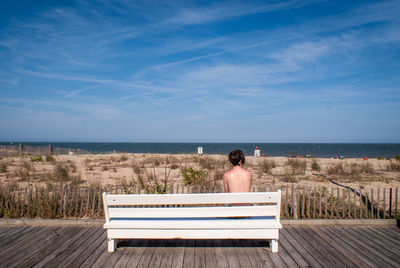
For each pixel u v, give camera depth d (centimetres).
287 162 1722
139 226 360
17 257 362
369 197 766
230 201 350
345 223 492
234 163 406
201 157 1870
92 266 337
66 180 1036
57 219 502
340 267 334
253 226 356
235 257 359
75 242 413
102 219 499
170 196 350
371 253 374
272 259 353
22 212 567
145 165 1568
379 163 1714
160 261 348
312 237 432
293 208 544
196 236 360
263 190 567
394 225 491
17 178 1098
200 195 348
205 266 335
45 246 399
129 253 372
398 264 343
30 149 2820
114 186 894
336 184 996
